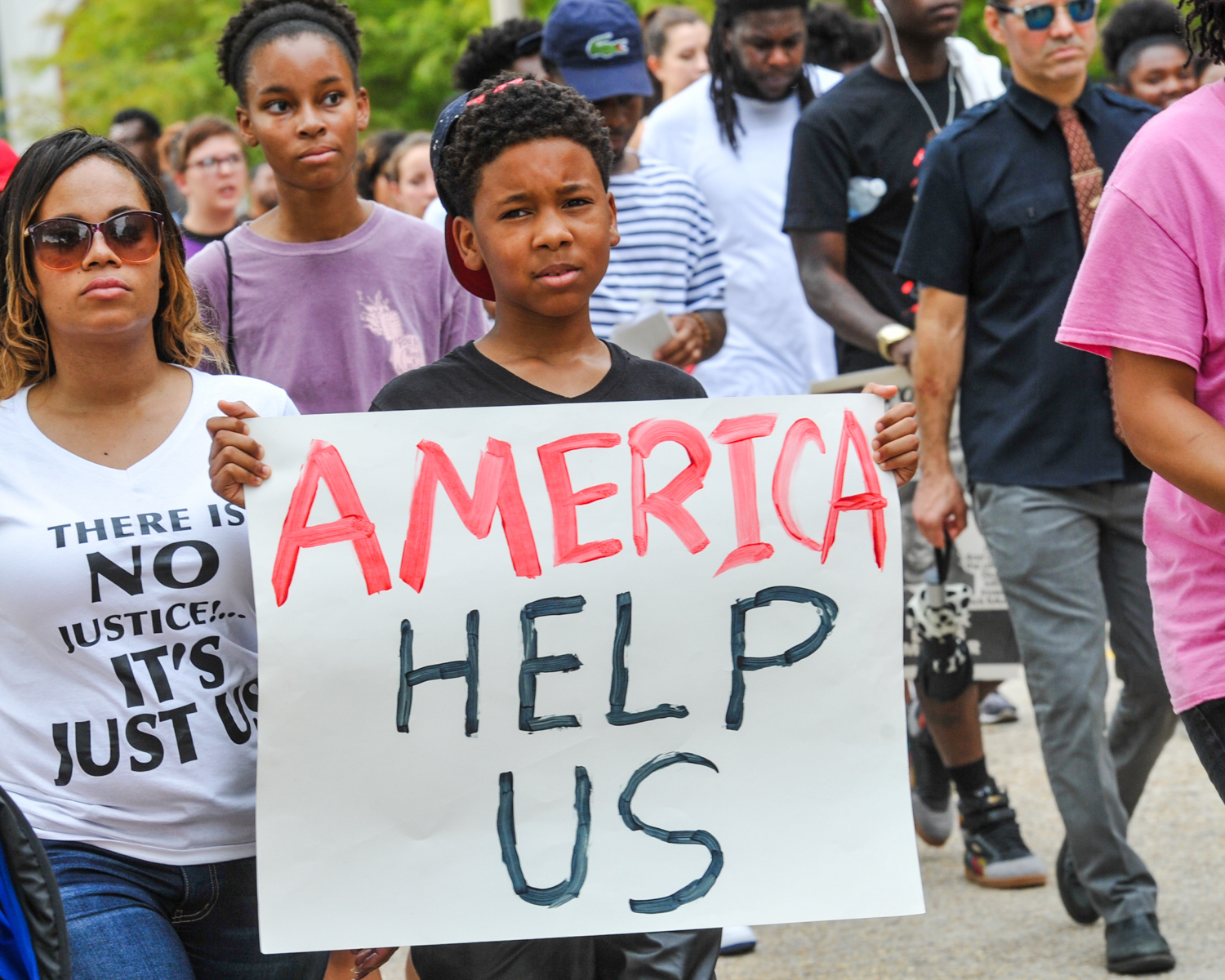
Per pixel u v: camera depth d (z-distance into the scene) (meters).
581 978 3.68
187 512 3.54
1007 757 8.10
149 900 3.47
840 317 6.74
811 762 3.52
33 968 3.13
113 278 3.47
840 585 3.56
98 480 3.53
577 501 3.54
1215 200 3.46
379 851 3.43
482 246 3.59
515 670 3.48
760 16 7.43
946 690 6.15
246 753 3.56
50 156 3.53
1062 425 5.49
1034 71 5.61
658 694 3.51
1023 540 5.51
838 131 6.82
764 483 3.57
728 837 3.48
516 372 3.65
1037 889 6.30
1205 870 6.29
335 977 3.94
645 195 6.52
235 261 5.24
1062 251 5.59
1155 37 8.78
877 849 3.49
